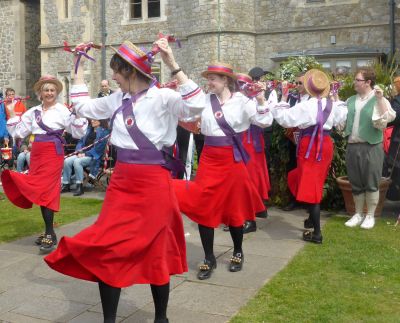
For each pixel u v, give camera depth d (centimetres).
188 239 561
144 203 299
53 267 290
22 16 2100
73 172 923
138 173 300
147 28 1816
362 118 585
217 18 1583
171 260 316
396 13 1491
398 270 448
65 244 283
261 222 645
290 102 671
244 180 438
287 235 577
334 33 1565
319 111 518
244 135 582
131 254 295
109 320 299
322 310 363
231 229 446
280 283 418
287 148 713
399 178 667
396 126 661
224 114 429
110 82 1888
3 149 946
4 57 2128
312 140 521
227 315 358
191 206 425
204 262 439
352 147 599
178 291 405
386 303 376
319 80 524
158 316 318
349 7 1545
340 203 717
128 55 298
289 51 1608
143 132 300
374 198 600
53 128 509
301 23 1595
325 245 530
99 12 1895
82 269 293
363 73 583
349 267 455
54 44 1955
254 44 1645
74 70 347
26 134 525
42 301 388
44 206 502
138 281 301
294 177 557
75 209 735
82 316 360
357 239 550
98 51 1888
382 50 1502
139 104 302
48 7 1959
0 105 1093
